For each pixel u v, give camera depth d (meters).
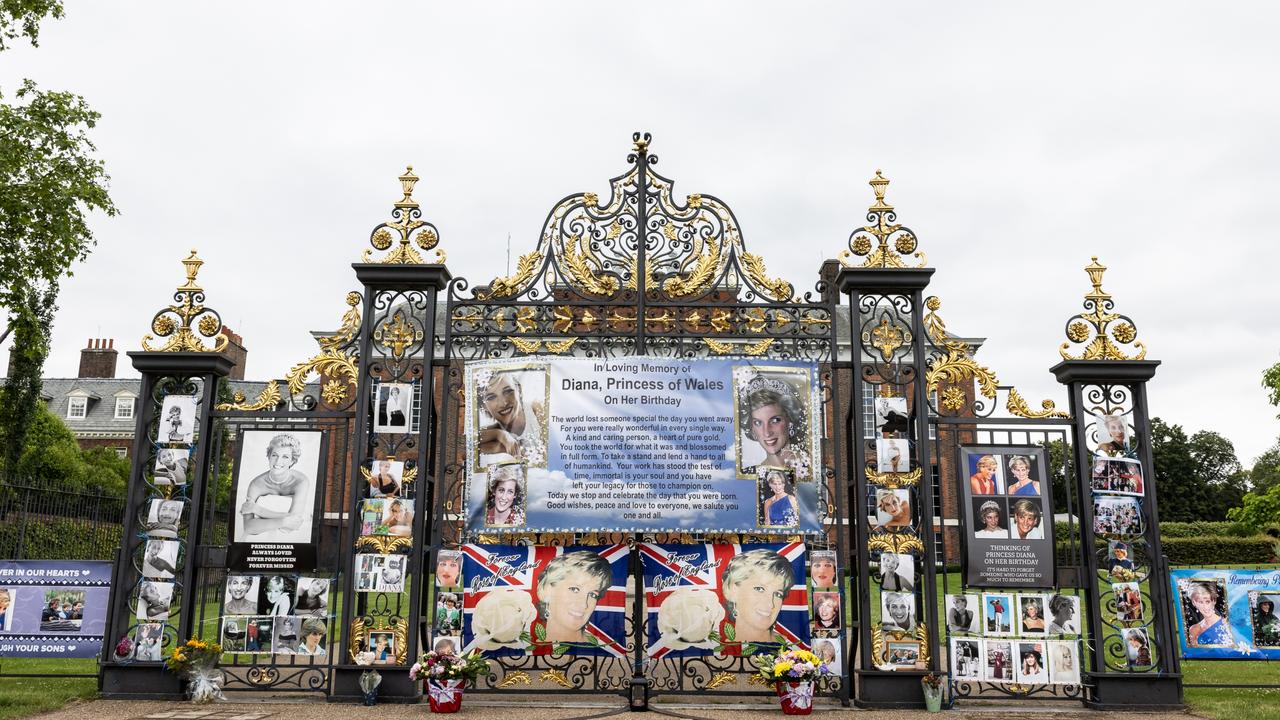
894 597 8.49
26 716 7.57
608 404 8.80
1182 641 8.60
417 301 9.16
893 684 8.37
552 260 9.22
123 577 8.69
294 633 8.47
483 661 8.23
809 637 8.51
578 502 8.59
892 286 9.09
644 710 8.16
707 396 8.83
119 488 33.62
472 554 8.70
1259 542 22.45
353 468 8.80
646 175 9.41
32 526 14.74
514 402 8.84
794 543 8.71
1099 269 9.14
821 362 9.02
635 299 9.20
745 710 8.20
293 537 8.57
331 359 9.04
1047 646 8.41
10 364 25.81
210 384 9.00
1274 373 21.86
